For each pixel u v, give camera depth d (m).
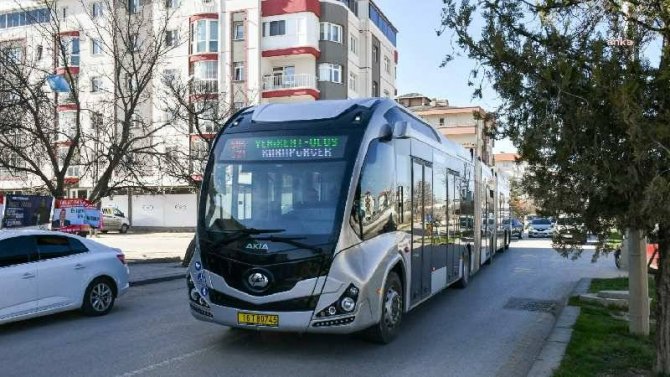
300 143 7.42
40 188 19.30
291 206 7.11
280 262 6.83
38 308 9.18
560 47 5.22
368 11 54.28
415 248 9.03
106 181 17.12
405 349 7.68
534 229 44.28
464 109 75.06
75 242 10.26
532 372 6.18
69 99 18.12
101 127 19.62
